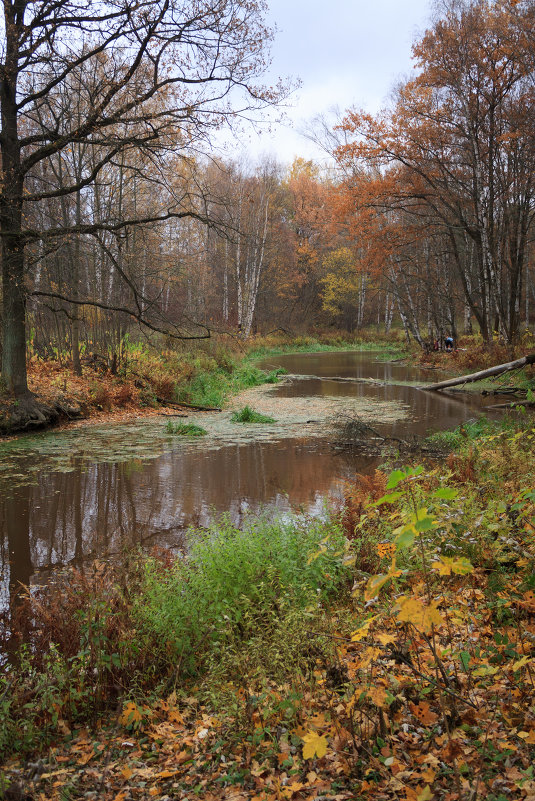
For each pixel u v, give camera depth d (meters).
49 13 13.01
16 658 4.33
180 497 9.01
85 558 6.65
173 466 11.13
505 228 27.09
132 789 2.85
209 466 11.10
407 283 37.19
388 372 31.59
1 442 13.70
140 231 20.94
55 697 3.60
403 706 3.08
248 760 2.92
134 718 3.43
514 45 24.31
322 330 59.94
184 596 4.44
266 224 45.75
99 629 4.17
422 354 36.97
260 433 14.77
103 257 20.23
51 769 3.08
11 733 3.35
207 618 4.29
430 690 3.14
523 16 24.33
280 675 3.59
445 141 26.45
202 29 13.22
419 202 30.47
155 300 16.34
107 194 22.69
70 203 22.25
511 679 3.13
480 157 26.19
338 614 4.33
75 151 21.81
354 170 31.30
